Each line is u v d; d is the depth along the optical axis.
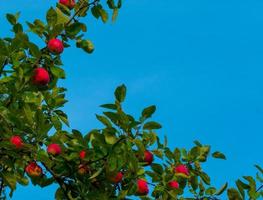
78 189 8.02
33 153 7.66
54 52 7.52
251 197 8.20
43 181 7.98
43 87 7.67
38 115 7.37
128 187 7.90
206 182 8.70
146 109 7.14
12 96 7.60
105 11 8.71
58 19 7.84
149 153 7.87
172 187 8.12
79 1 8.66
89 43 8.36
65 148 7.72
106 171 7.47
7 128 7.28
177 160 8.54
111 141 7.08
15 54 7.21
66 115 8.88
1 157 7.46
